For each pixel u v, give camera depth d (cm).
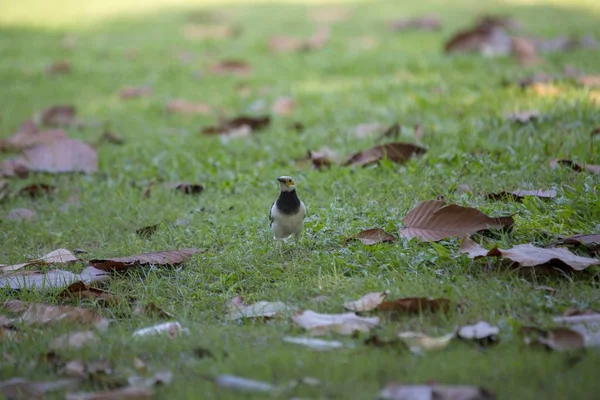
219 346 618
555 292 696
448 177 1005
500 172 998
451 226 820
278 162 1191
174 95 1692
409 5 2497
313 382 537
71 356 611
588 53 1673
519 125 1184
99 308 735
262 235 888
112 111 1608
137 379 564
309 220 906
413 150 1100
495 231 820
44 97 1742
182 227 952
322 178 1063
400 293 700
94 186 1149
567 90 1346
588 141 1066
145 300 746
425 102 1344
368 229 832
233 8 2689
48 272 816
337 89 1580
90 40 2286
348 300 698
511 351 582
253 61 1939
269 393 529
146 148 1307
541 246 789
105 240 950
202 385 552
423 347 591
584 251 763
